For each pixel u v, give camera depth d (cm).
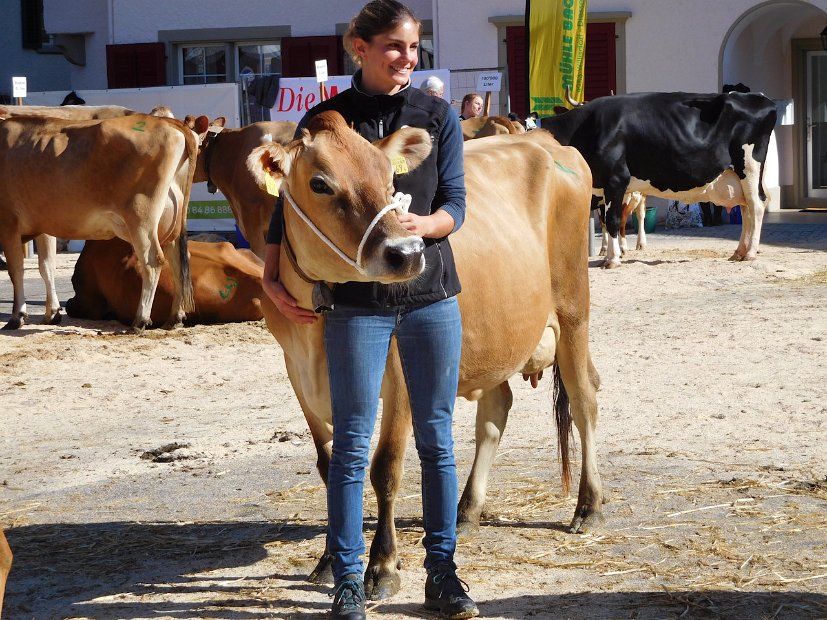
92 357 980
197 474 624
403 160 379
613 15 2150
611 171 1472
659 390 783
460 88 2217
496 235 464
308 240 376
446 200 404
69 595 445
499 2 2192
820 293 1217
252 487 596
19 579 465
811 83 2383
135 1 2452
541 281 489
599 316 1124
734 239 1839
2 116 1117
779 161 2416
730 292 1253
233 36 2422
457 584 409
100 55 2516
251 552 491
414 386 402
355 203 360
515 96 2203
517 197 503
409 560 474
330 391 401
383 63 401
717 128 1480
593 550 480
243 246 1877
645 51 2156
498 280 457
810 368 836
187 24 2438
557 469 605
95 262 1166
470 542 496
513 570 459
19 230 1122
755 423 682
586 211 535
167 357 985
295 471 624
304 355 423
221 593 441
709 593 427
